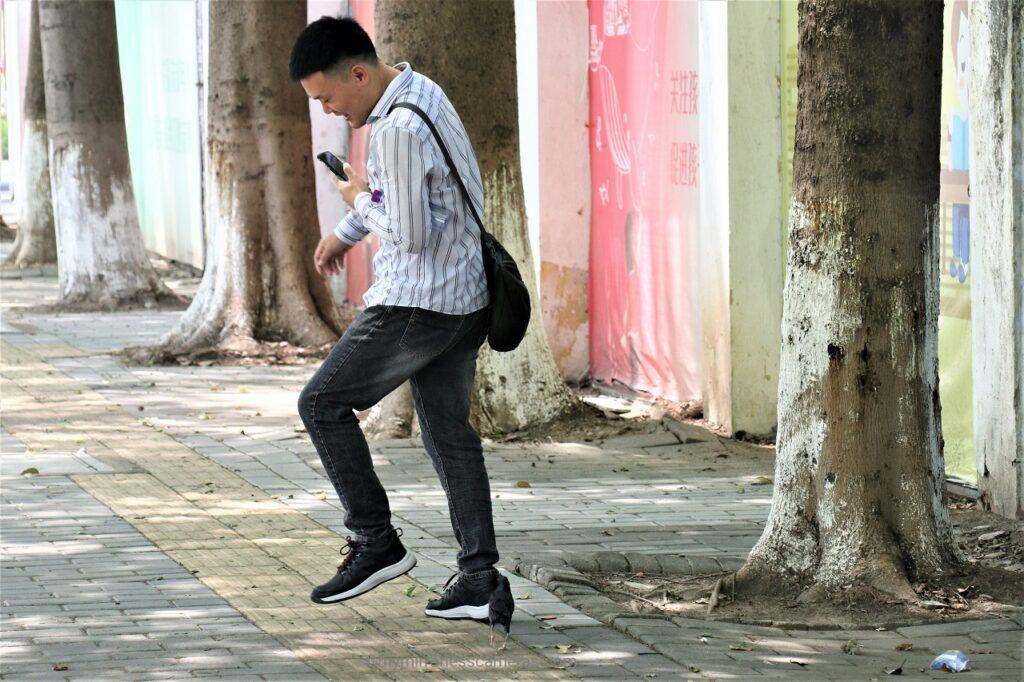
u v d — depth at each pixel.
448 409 8.47
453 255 8.16
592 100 18.14
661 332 16.94
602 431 15.08
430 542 10.73
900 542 9.16
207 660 8.23
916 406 9.17
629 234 17.47
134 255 25.36
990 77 11.17
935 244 9.20
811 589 9.08
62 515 11.73
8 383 18.30
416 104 8.03
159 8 32.97
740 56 14.71
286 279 20.89
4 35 43.75
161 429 15.50
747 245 14.94
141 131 35.09
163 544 10.80
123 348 20.95
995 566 9.77
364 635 8.66
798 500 9.24
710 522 11.47
